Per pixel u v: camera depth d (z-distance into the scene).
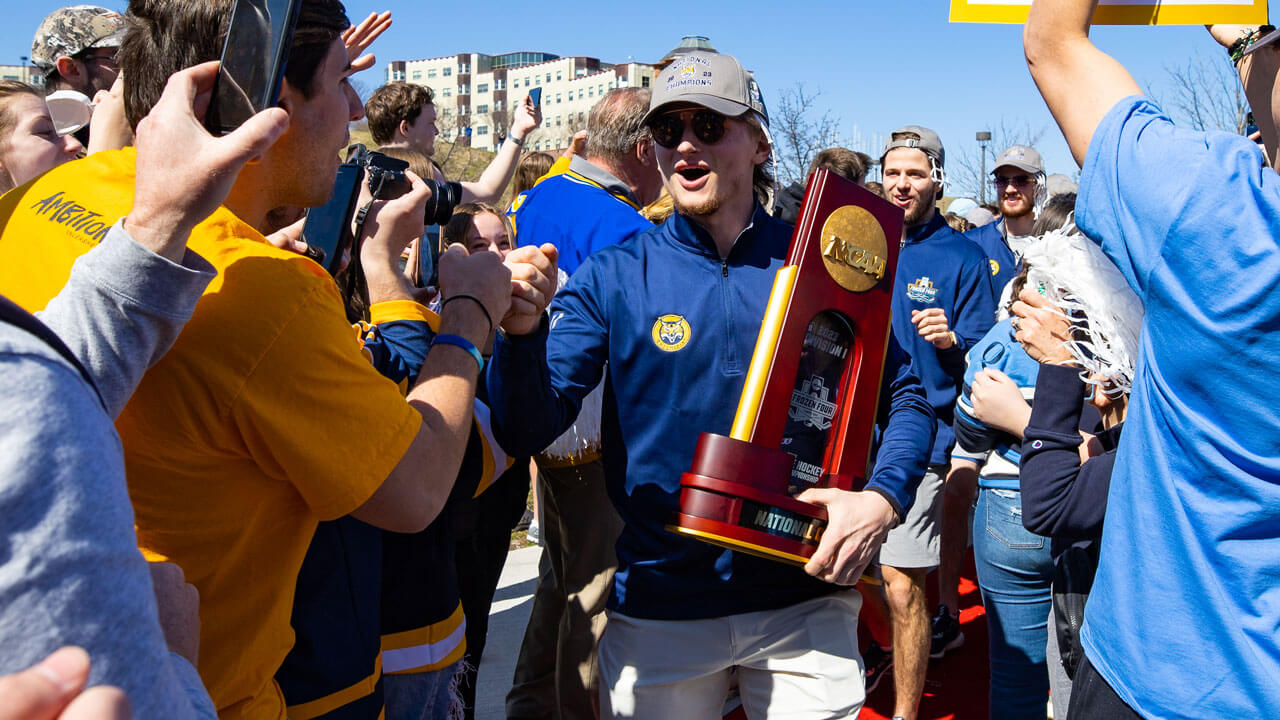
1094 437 2.26
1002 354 2.96
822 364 2.17
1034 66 1.55
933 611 4.91
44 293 1.27
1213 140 1.33
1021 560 3.02
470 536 3.00
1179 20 1.50
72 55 3.33
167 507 1.28
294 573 1.44
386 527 1.41
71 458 0.69
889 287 2.23
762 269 2.24
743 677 2.30
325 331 1.32
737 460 1.96
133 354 1.05
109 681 0.69
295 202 1.46
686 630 2.19
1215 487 1.36
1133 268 1.42
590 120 3.78
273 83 1.24
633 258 2.29
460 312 1.62
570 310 2.25
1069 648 2.29
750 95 2.22
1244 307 1.26
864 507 2.07
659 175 3.78
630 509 2.25
